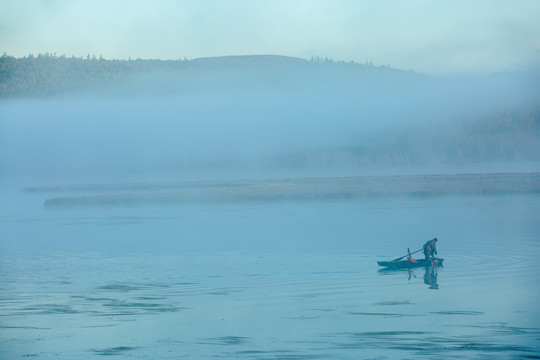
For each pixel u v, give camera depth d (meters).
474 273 38.91
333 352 23.22
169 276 40.31
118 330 26.91
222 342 24.80
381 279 37.72
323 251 49.94
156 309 30.75
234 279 38.69
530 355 22.42
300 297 32.84
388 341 24.45
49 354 23.59
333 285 36.03
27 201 146.25
